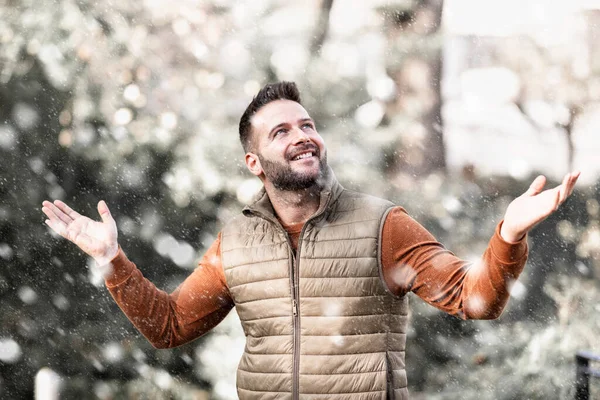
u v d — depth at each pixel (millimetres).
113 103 7395
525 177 8938
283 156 3408
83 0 7434
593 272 7906
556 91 10188
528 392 6723
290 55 7855
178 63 7797
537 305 7488
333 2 8453
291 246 3443
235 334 7184
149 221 7359
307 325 3330
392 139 7680
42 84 7332
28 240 7285
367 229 3340
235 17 8078
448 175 8164
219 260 3627
